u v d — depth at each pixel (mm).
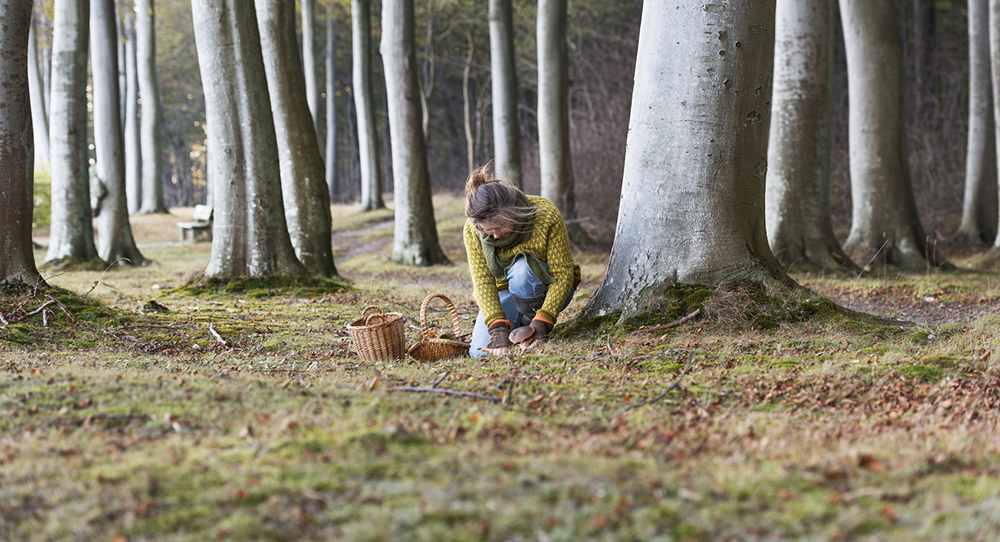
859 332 5031
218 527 1765
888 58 12406
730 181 5445
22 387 3119
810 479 2031
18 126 6422
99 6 14336
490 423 2625
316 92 28953
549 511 1819
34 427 2650
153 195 27438
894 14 12453
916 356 4234
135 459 2248
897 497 1912
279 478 2039
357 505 1862
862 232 12688
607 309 5578
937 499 1896
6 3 6230
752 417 2924
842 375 3719
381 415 2703
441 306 8297
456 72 43469
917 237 12500
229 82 8953
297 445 2295
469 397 3209
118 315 6496
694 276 5441
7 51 6285
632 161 5672
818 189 11492
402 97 14953
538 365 4152
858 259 12422
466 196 4715
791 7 11203
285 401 2973
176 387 3219
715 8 5312
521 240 4676
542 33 16312
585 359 4344
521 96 40750
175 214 28359
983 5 17062
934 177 19953
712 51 5344
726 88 5363
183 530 1775
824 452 2307
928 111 23781
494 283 4770
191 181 55594
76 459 2273
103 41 14344
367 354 4512
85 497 1988
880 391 3465
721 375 3801
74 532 1795
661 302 5352
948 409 3145
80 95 12656
